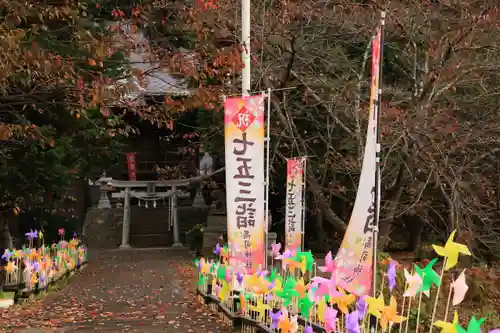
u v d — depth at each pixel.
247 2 10.15
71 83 8.12
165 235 28.67
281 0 12.32
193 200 30.89
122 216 29.53
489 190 13.90
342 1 12.39
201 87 8.20
